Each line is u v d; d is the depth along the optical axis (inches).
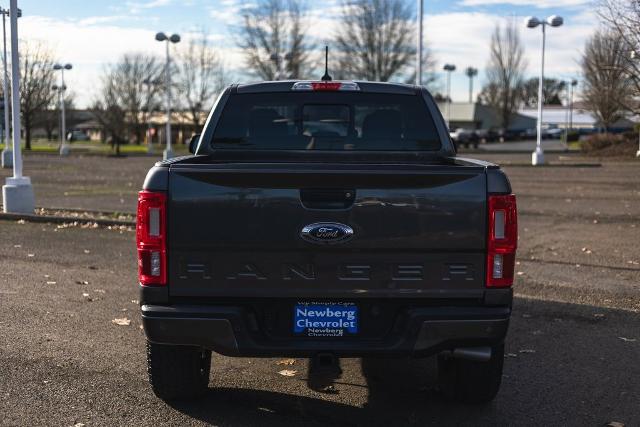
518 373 215.0
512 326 267.3
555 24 1386.6
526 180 1036.5
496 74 3661.4
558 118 4790.8
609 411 185.5
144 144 3304.6
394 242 155.2
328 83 217.3
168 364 177.2
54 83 2460.6
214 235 155.3
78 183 979.3
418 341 156.3
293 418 178.2
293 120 220.4
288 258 156.3
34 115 2469.2
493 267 156.2
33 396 189.8
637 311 291.0
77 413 178.9
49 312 277.3
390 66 2498.8
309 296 157.4
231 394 195.0
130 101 2664.9
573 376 212.5
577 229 534.3
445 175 154.1
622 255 419.5
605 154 1784.0
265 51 2554.1
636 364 224.1
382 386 204.5
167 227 155.7
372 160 219.3
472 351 159.9
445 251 156.0
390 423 175.9
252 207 154.8
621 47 957.2
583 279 352.2
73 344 236.4
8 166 1417.3
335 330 159.6
